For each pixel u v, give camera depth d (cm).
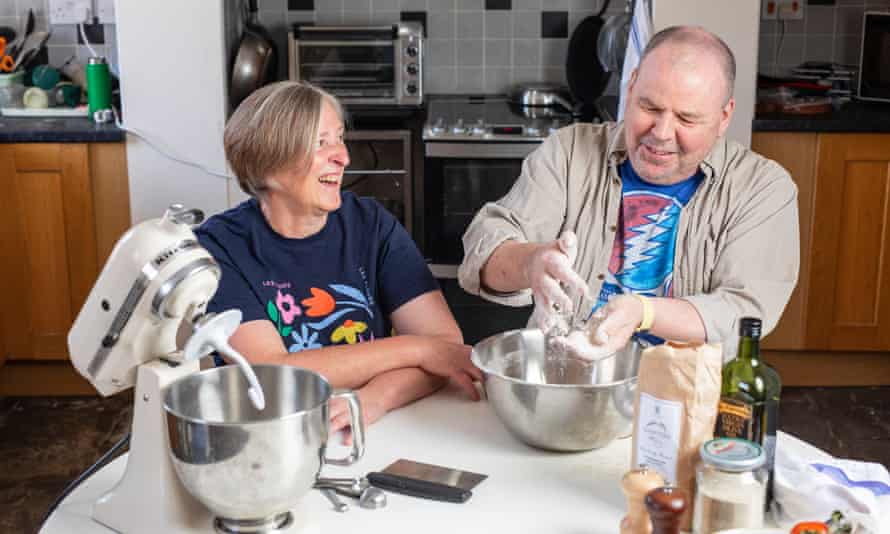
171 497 136
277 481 128
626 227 212
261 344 189
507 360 172
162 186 371
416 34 404
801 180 364
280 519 135
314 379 142
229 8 380
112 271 135
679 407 132
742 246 202
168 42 362
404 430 167
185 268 133
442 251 392
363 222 209
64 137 359
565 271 159
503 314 398
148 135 367
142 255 133
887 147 359
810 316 375
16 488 313
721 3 349
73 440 348
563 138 217
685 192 208
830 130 358
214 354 196
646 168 197
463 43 438
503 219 206
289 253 200
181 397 138
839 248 368
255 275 196
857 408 371
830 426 357
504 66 440
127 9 359
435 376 183
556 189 212
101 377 140
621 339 162
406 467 150
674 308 184
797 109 370
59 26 414
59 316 373
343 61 407
